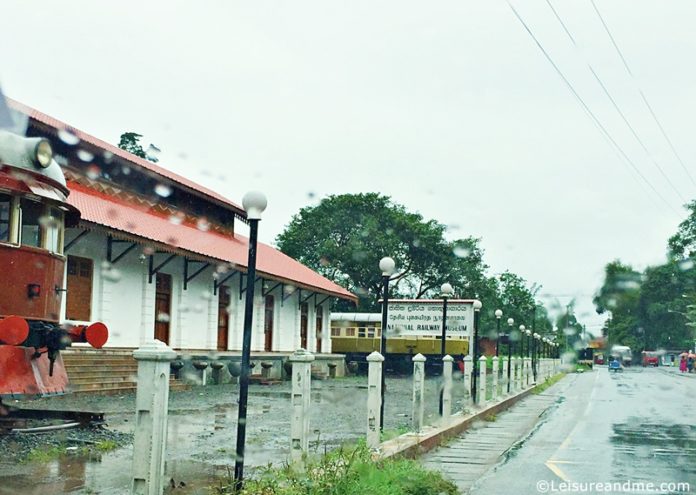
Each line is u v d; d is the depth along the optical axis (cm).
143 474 534
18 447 1062
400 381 3784
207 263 2931
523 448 1410
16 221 1194
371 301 5984
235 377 3030
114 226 2269
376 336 4716
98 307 2425
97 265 2431
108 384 2170
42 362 1228
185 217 3316
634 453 1352
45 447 1070
